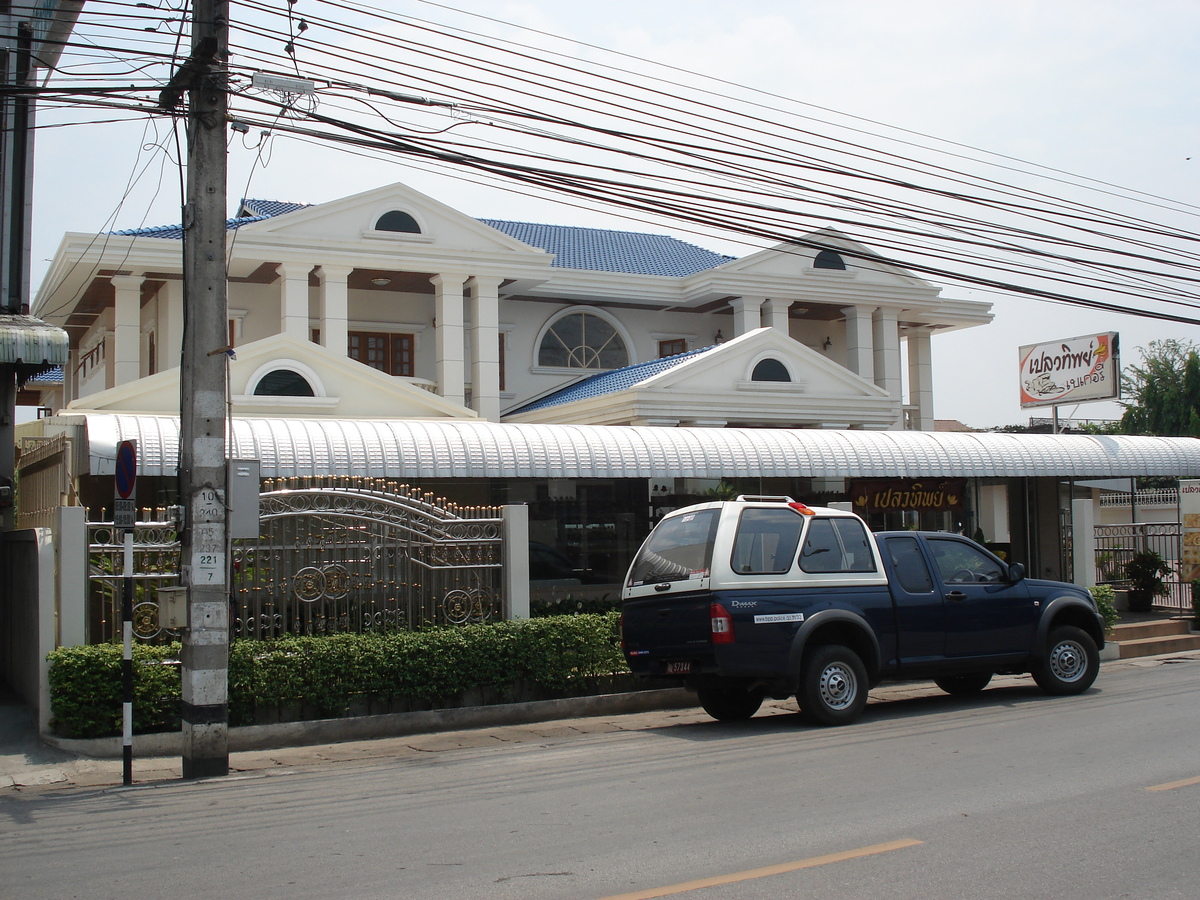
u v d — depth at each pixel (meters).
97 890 6.12
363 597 12.46
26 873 6.53
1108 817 7.23
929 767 9.00
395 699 12.28
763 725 11.85
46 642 11.07
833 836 6.86
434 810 7.98
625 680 13.90
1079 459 19.94
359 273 25.44
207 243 10.07
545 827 7.29
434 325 27.72
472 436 15.85
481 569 13.27
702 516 11.68
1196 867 6.15
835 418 24.80
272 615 11.88
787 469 17.59
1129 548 21.89
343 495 12.33
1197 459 20.95
